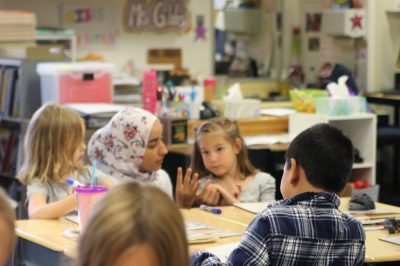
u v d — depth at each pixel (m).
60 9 6.55
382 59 6.82
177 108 5.12
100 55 6.80
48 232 2.92
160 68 6.84
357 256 2.23
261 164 4.68
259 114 5.39
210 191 3.52
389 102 6.34
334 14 6.98
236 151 3.66
